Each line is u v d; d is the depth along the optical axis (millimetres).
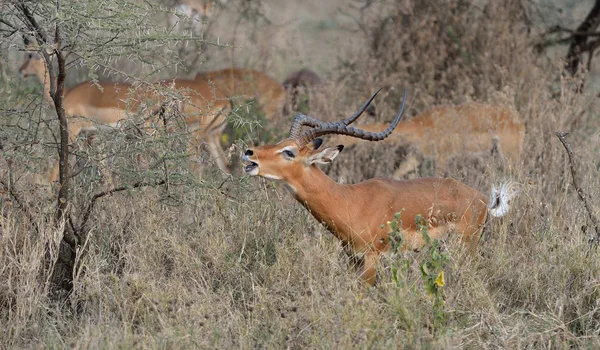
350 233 12695
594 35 24062
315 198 12641
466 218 13406
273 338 10820
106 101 19953
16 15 12125
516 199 14891
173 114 13148
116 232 13570
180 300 11734
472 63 22266
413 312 11211
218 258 12977
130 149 12695
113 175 13539
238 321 11352
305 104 21375
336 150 12555
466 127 19531
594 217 13711
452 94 21000
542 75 21891
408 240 12938
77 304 12305
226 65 25625
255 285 12594
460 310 11664
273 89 21531
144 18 12406
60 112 12281
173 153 12648
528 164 17906
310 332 10883
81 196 13406
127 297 11977
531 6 25734
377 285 12125
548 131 19344
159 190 13531
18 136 13039
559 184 16438
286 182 12641
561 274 12430
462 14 23141
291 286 12250
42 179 14492
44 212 12758
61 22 11578
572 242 13023
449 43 23125
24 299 11727
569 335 11086
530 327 11461
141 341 10617
